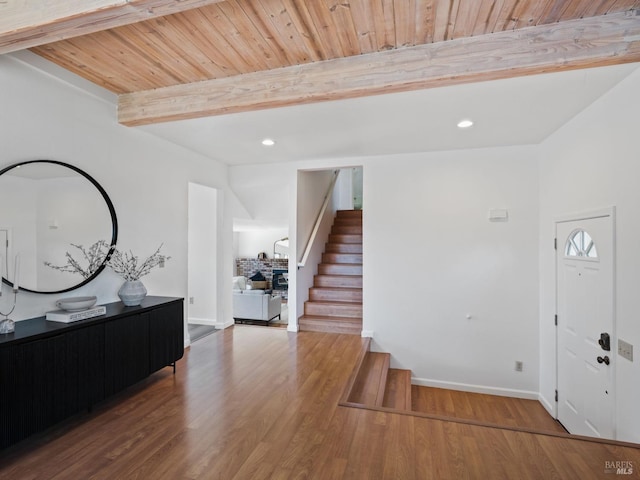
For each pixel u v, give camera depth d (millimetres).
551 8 1781
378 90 2230
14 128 2223
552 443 2135
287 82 2387
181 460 1954
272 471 1868
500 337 3904
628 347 2273
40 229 2408
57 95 2488
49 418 2080
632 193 2223
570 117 2975
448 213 4062
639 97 2152
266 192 5141
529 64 1949
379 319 4289
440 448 2084
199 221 5039
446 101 2639
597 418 2658
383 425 2342
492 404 3697
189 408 2562
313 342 4203
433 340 4109
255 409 2553
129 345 2695
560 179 3268
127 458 1969
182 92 2688
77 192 2670
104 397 2461
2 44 1801
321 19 1852
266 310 6043
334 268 5570
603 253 2551
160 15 1569
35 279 2385
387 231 4262
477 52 2025
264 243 11164
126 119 2900
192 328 4832
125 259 3154
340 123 3135
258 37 2025
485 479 1817
